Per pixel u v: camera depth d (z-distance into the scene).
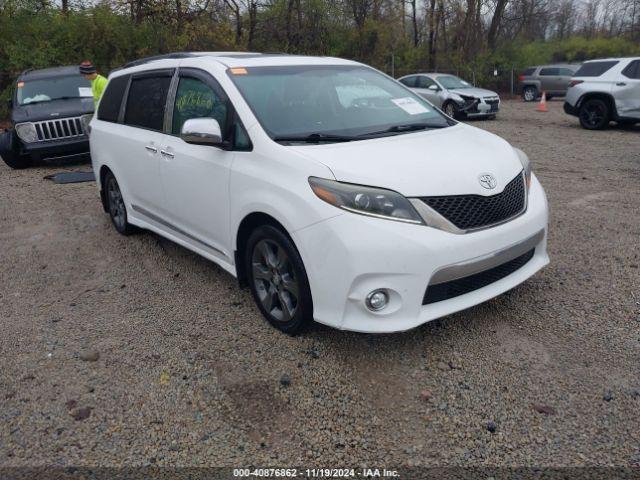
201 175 4.12
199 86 4.30
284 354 3.54
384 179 3.18
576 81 13.72
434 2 29.05
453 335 3.68
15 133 9.70
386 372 3.32
